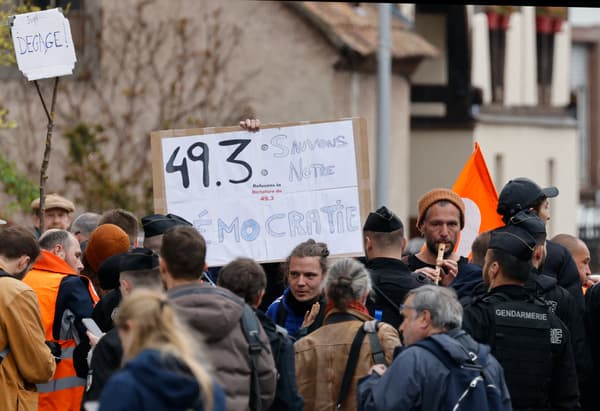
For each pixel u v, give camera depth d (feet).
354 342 43.98
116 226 53.57
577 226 228.84
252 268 42.78
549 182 203.10
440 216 53.83
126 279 42.80
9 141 128.26
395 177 152.46
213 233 55.47
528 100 200.95
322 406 43.96
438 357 40.50
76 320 52.19
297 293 49.70
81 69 130.93
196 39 133.59
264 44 135.64
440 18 169.78
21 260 50.80
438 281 52.08
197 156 55.57
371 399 40.73
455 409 40.11
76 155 124.16
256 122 55.77
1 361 49.98
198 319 38.91
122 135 131.44
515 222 48.98
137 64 132.05
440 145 172.55
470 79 170.19
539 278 49.85
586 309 55.72
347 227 55.88
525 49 198.70
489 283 47.73
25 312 49.88
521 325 46.42
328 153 55.93
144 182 129.08
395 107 151.43
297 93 135.64
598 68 316.60
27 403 50.67
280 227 55.72
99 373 40.70
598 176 310.86
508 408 41.73
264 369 40.52
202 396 31.09
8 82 128.47
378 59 118.11
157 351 31.01
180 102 132.16
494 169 181.57
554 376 47.24
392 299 48.26
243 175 55.72
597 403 56.13
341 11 141.69
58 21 57.52
